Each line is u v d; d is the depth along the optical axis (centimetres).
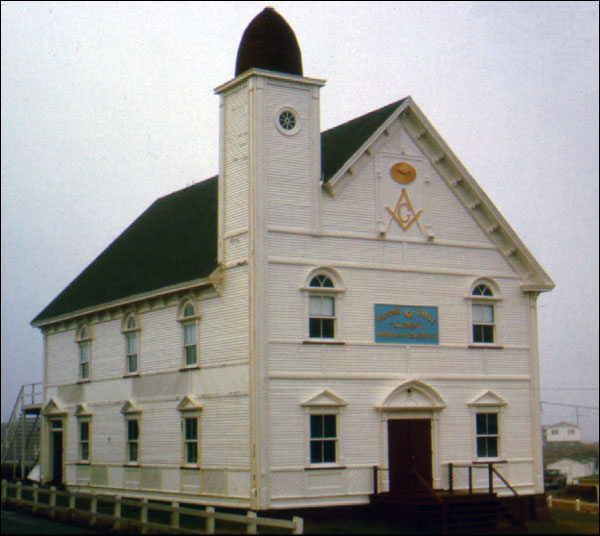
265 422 3569
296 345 3684
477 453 4106
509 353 4259
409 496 3659
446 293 4112
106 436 4684
